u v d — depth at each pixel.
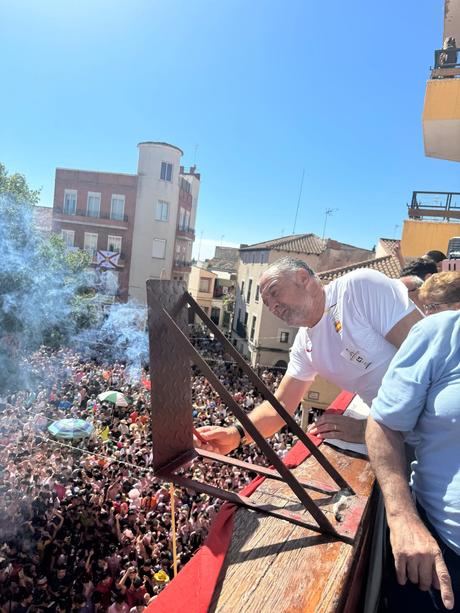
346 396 2.60
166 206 37.75
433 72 8.30
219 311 50.31
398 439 1.28
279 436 12.76
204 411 14.41
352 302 1.87
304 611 0.91
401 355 1.31
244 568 1.05
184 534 8.17
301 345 2.17
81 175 36.56
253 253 35.84
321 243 32.16
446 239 9.34
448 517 1.17
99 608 6.88
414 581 1.09
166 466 1.42
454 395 1.17
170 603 0.94
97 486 9.53
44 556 7.60
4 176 22.45
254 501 1.34
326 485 1.48
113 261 36.28
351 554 1.11
